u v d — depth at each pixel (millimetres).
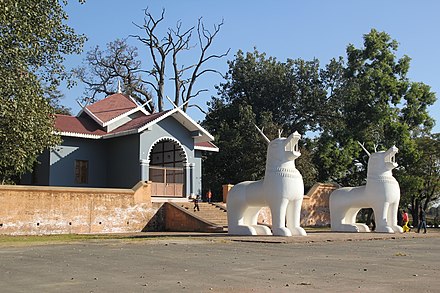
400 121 41594
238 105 51688
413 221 44188
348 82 50062
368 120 41000
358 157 42000
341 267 11273
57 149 32188
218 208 32938
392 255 14188
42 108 22391
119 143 34500
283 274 10109
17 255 13594
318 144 45781
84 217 26750
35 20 21312
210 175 47594
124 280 9273
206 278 9547
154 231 29438
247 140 47500
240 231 22375
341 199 26828
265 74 53125
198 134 35344
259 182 22297
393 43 42031
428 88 41406
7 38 20312
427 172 42188
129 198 28797
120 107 37750
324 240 19469
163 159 37875
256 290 8305
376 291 8219
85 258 12781
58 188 25859
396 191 25734
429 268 11234
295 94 52969
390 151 25656
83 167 34375
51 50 22875
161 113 34688
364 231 26250
